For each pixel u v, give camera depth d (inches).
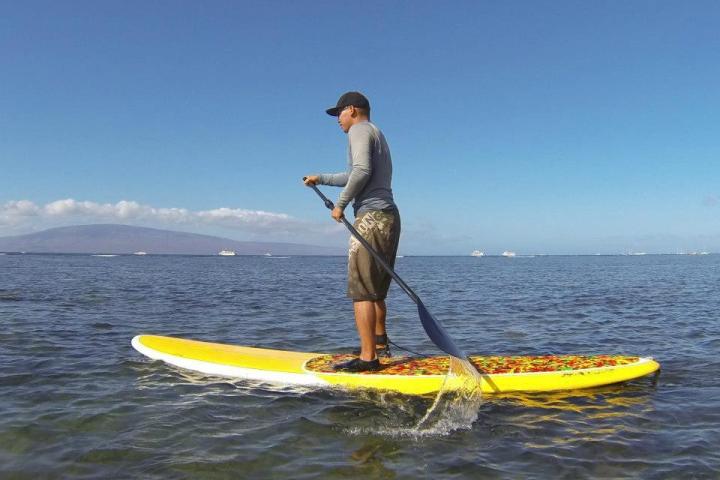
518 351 272.5
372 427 140.8
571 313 446.6
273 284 928.9
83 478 110.1
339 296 639.8
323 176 187.0
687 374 200.5
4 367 208.1
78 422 143.1
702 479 110.3
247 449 125.8
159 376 190.7
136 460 119.3
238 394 169.2
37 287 707.4
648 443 130.1
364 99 171.8
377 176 167.8
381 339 192.4
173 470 114.1
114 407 155.9
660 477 111.4
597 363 186.4
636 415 150.8
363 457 121.9
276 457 121.4
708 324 358.3
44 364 213.2
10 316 375.2
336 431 137.9
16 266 1813.5
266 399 163.9
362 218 168.6
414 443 130.4
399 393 170.4
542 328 355.9
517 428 140.6
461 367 170.4
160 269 1811.0
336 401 162.2
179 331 331.3
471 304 536.4
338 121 177.8
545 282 1006.4
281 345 287.4
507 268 2261.3
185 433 135.5
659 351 259.9
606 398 166.9
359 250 168.9
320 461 119.5
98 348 251.0
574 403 161.6
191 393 170.2
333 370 180.4
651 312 445.1
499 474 113.1
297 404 159.3
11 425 140.4
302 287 840.9
